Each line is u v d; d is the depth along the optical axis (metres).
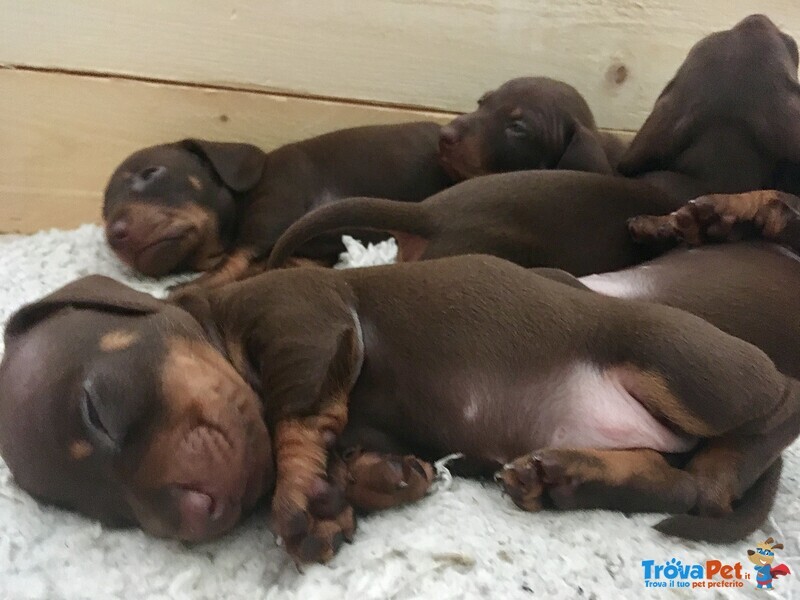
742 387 0.21
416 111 0.43
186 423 0.20
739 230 0.29
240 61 0.40
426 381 0.23
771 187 0.32
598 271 0.31
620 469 0.21
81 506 0.21
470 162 0.39
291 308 0.23
